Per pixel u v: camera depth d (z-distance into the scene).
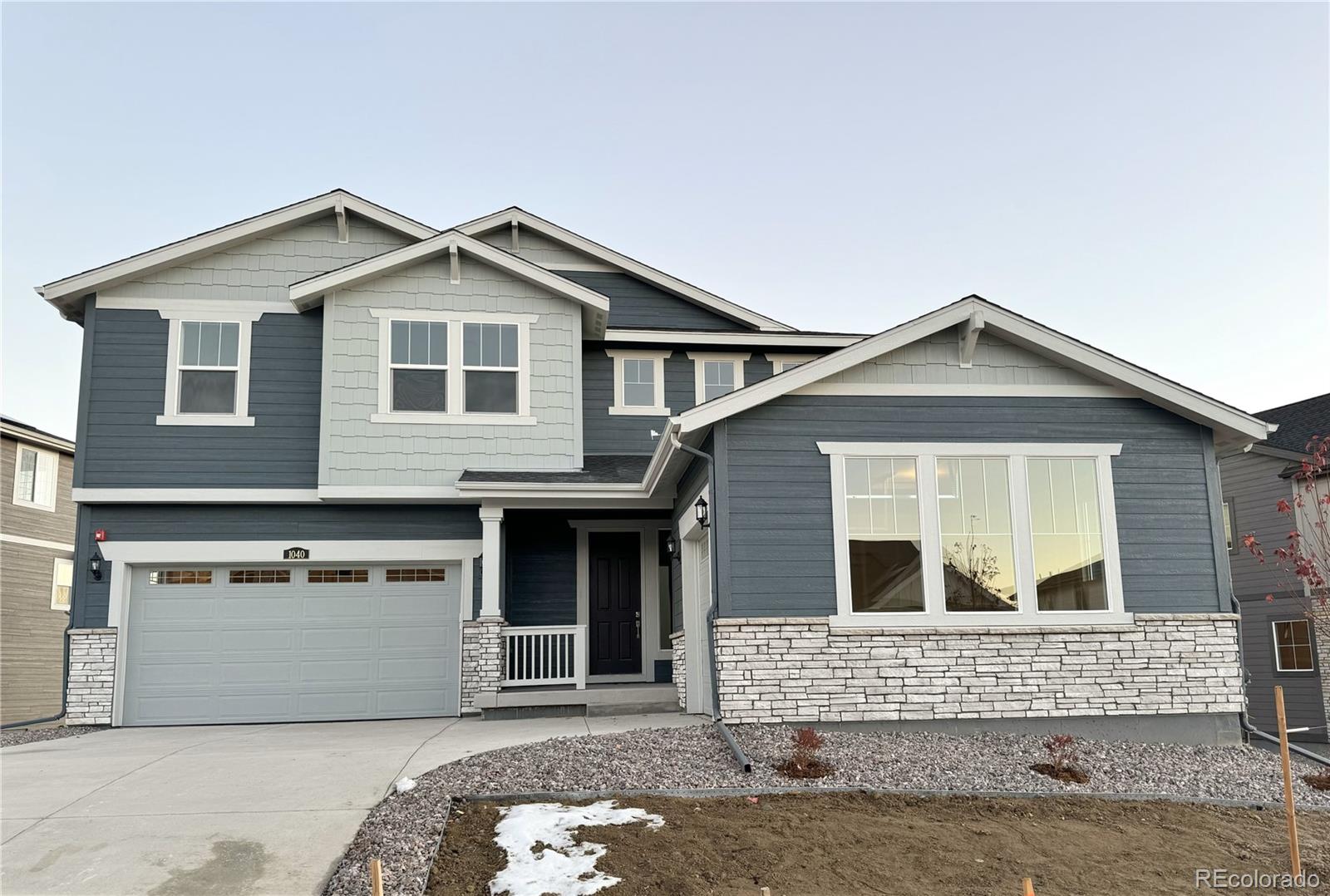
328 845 6.50
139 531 14.01
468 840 6.55
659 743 9.23
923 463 10.67
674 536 14.06
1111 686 10.40
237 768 8.72
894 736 9.77
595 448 15.83
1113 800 8.17
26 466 21.78
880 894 5.94
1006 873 6.39
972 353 10.91
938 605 10.36
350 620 14.45
